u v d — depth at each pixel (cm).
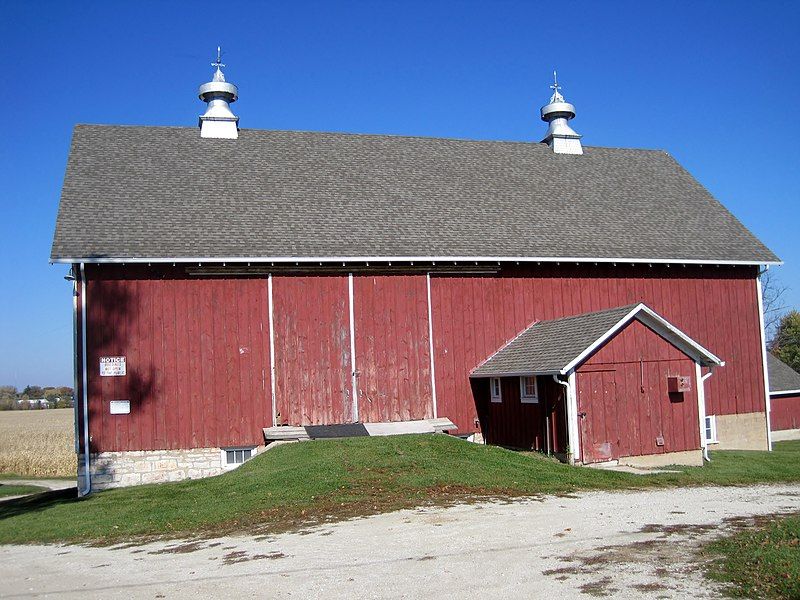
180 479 1925
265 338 2016
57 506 1630
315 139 2591
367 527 1139
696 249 2395
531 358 1992
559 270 2286
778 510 1204
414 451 1705
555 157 2802
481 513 1210
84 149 2286
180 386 1948
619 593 770
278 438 1938
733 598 744
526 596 772
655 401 1883
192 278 1975
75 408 1900
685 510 1210
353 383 2069
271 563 959
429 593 796
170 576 936
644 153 2941
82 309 1895
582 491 1423
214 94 2505
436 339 2153
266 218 2111
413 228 2194
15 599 894
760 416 2455
